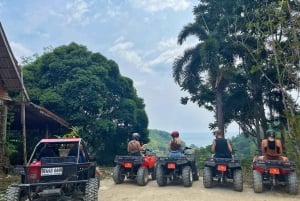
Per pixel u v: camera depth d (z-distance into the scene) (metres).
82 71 25.86
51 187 7.40
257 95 22.67
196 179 12.85
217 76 22.58
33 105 15.35
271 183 10.38
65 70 26.28
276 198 9.40
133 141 12.35
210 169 10.89
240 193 10.12
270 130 10.77
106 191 10.61
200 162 20.88
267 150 10.59
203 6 25.62
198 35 24.94
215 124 26.31
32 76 26.56
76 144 8.70
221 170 10.40
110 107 28.55
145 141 32.72
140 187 11.26
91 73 26.17
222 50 22.66
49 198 7.46
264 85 22.38
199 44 24.94
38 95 25.17
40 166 7.40
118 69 29.94
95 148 27.28
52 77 26.39
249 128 26.48
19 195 7.23
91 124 25.66
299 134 15.02
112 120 28.95
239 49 21.91
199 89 26.75
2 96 14.71
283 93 17.31
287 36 17.42
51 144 8.92
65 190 7.64
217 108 23.48
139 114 32.16
